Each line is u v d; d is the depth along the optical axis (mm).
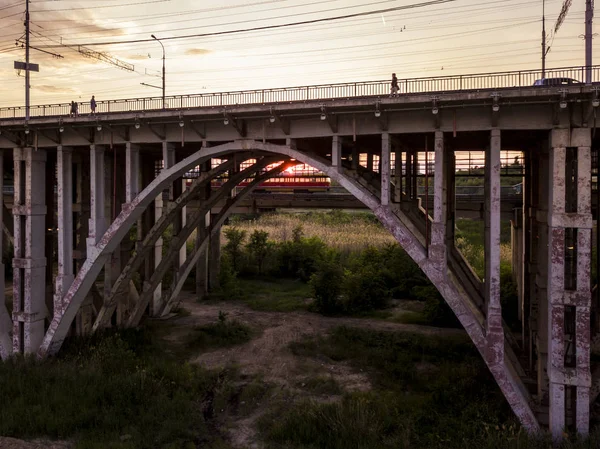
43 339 21766
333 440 14070
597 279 17984
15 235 21672
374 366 20516
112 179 24344
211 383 19016
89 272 21000
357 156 20875
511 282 31062
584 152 14250
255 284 38781
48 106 21156
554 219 14375
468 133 16844
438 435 14016
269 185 43812
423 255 16156
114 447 13703
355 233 54781
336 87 16812
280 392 18016
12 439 14547
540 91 14016
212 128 19547
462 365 19609
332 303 29594
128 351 20672
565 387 14438
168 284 33438
